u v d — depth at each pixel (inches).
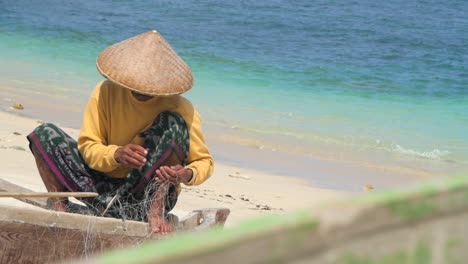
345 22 1445.6
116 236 217.0
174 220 249.8
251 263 46.9
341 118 718.5
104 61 243.0
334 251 49.6
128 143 246.2
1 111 610.2
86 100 704.4
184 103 247.4
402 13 1605.6
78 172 247.3
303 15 1493.6
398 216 51.7
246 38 1221.1
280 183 468.8
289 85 887.1
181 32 1240.8
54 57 947.3
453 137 661.9
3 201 258.8
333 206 49.6
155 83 236.5
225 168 498.0
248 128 643.5
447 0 1856.5
